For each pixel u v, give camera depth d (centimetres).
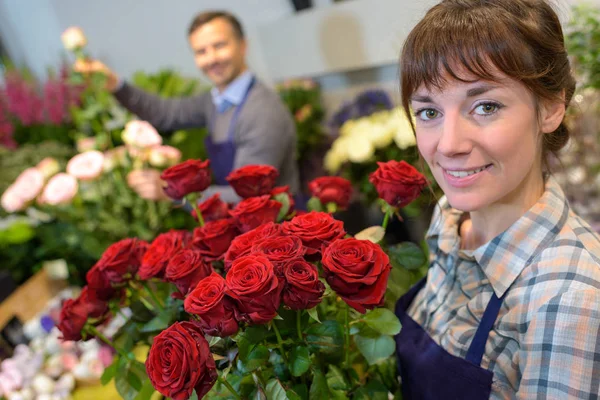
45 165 199
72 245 194
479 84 62
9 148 252
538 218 72
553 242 70
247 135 186
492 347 73
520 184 73
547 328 63
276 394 64
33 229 213
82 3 331
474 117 65
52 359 149
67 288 199
